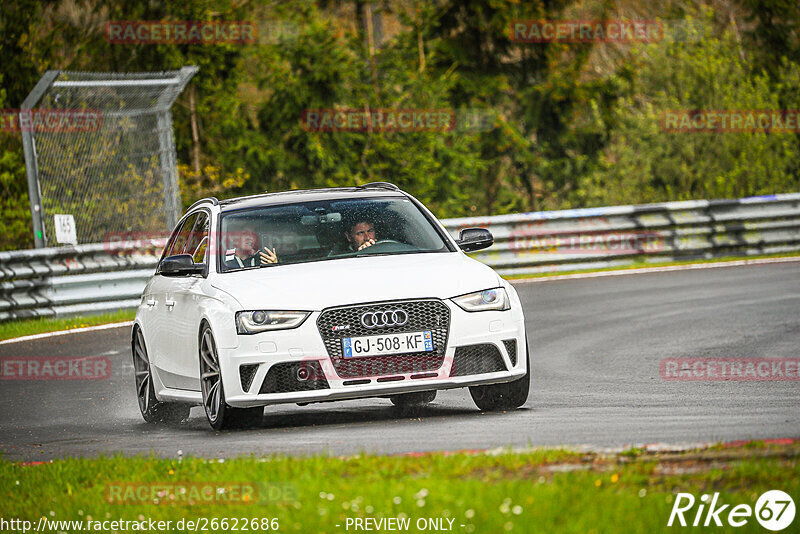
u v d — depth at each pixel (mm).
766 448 21484
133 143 84562
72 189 80688
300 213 34406
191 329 32625
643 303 61906
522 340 31281
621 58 133000
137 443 30781
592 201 113688
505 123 126812
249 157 113812
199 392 32781
